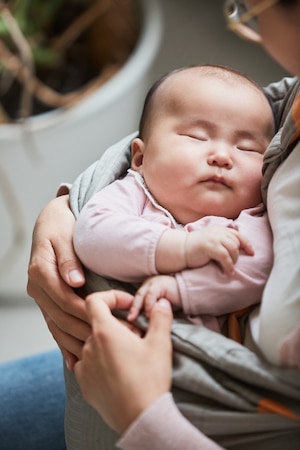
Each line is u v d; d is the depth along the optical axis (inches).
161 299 30.8
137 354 28.2
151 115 37.2
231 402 28.3
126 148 38.7
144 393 27.3
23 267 73.1
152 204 35.0
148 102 38.1
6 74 72.1
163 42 91.2
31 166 69.9
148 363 28.0
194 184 34.3
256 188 34.9
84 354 29.3
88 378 29.0
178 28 92.9
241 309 31.9
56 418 41.0
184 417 28.7
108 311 29.7
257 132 35.9
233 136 35.3
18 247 72.7
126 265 31.9
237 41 91.4
